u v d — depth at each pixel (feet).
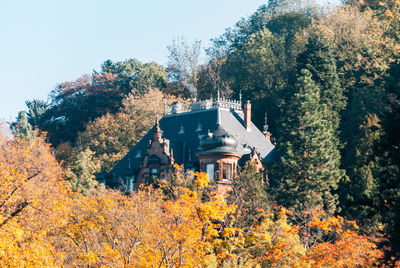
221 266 157.69
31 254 116.57
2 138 154.81
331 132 276.00
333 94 297.33
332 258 156.25
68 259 147.33
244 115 267.80
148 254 137.28
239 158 240.32
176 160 254.68
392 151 124.88
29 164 133.18
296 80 298.35
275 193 225.35
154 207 157.79
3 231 115.75
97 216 156.97
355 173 233.14
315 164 238.07
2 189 123.44
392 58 325.21
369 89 295.69
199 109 271.90
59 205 135.95
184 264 137.49
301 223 194.08
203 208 153.79
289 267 163.63
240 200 183.83
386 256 120.47
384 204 125.90
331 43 337.11
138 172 258.98
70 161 332.19
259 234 171.01
